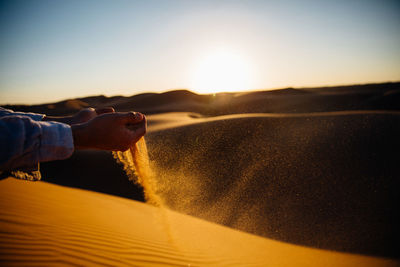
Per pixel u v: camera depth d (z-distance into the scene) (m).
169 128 15.25
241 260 4.18
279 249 5.81
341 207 8.59
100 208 5.63
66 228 3.57
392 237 7.00
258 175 10.44
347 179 9.90
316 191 9.55
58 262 2.55
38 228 3.35
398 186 9.05
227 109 34.06
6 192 4.97
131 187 10.32
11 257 2.45
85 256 2.82
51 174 12.38
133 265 2.86
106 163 13.16
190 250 3.83
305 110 31.58
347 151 11.59
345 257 6.11
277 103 34.53
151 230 4.40
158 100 44.41
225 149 11.99
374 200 8.76
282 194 9.26
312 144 12.41
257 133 13.93
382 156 10.75
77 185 10.95
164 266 3.03
